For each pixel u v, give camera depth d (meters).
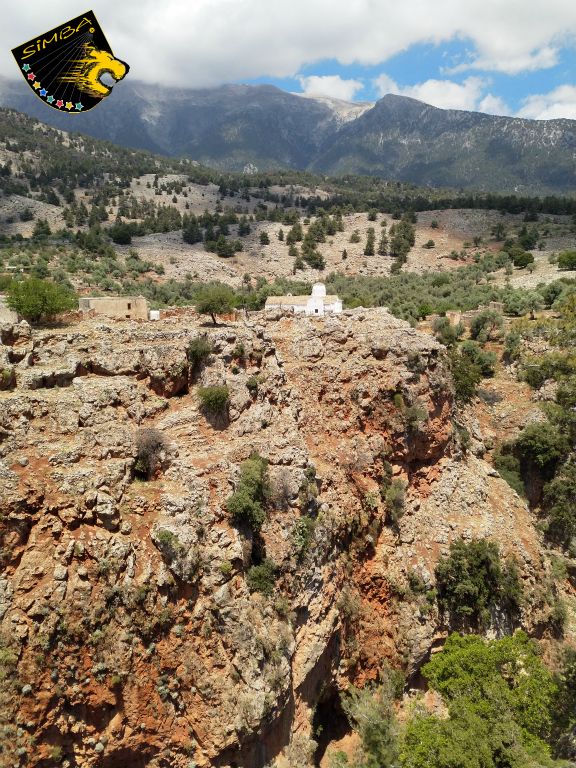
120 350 33.00
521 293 90.44
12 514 22.95
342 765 31.75
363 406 42.56
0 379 27.41
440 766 28.61
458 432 50.84
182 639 25.42
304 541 32.78
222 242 178.25
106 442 27.55
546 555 48.59
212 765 24.98
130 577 24.61
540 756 29.88
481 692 33.28
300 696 30.28
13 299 36.75
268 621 28.69
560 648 42.75
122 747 23.66
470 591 39.16
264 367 38.84
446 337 73.00
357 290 118.62
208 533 27.75
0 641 21.19
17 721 21.03
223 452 31.98
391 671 36.72
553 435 57.31
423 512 43.38
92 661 23.11
